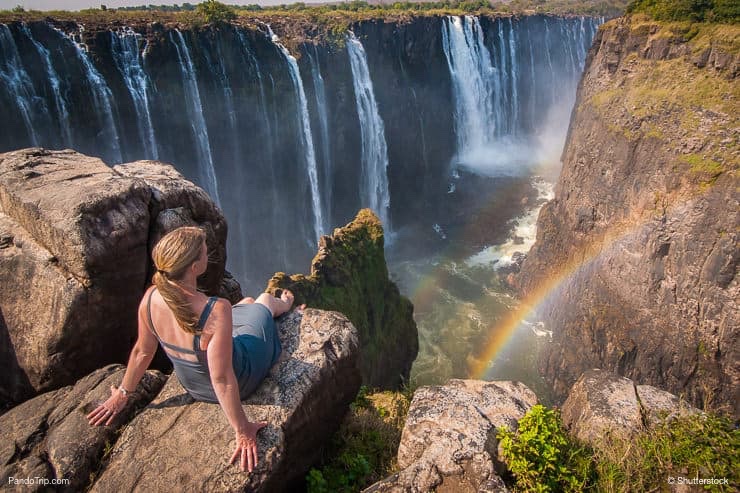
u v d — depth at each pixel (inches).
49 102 1071.0
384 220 2012.8
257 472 150.3
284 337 193.6
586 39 2866.6
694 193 1211.9
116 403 167.0
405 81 1946.4
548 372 1407.5
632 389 222.7
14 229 217.0
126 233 208.5
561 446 183.6
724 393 1166.3
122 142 1190.3
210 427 159.5
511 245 1868.8
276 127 1512.1
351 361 197.5
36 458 157.6
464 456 178.1
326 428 195.9
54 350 202.7
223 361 142.3
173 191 236.2
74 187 215.3
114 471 152.2
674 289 1226.6
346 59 1690.5
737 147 1164.5
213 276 272.1
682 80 1326.3
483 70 2292.1
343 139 1759.4
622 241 1353.3
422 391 217.2
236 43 1393.9
